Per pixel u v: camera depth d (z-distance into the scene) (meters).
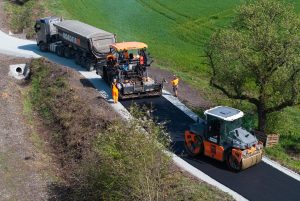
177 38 51.84
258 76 28.30
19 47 47.62
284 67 27.19
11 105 35.06
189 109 32.12
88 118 30.44
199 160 25.75
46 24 44.62
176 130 29.00
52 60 43.00
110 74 34.69
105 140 23.47
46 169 27.94
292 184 23.55
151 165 21.25
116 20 58.00
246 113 31.27
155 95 33.88
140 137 21.64
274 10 28.36
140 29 54.94
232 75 28.67
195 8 60.56
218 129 24.42
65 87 35.94
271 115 30.28
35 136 31.70
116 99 32.44
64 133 30.89
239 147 23.78
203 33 52.47
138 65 33.62
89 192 23.69
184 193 22.00
